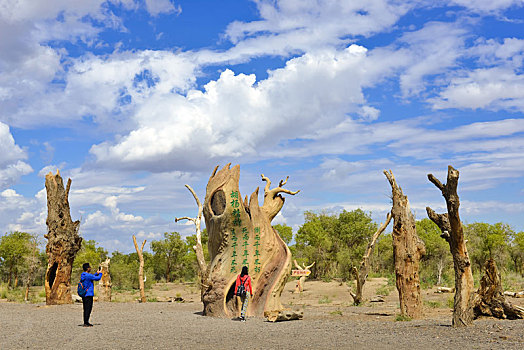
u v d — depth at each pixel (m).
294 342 10.38
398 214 15.77
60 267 23.84
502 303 14.93
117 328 13.46
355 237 52.47
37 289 43.41
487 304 15.16
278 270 17.92
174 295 38.09
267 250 18.05
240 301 17.06
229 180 18.42
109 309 21.72
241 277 16.59
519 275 42.66
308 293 34.56
